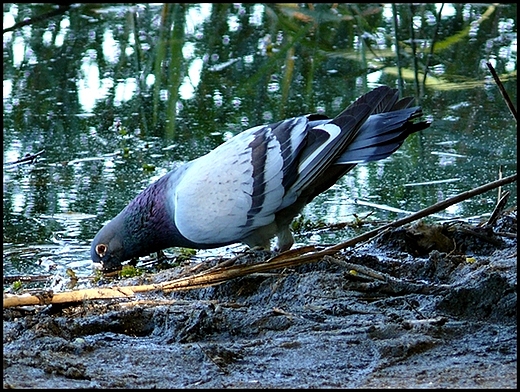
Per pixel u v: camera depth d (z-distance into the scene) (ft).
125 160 47.19
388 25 64.54
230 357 24.29
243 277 31.12
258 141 32.89
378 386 21.54
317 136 31.99
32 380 21.88
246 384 22.07
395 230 35.40
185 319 27.40
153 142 49.47
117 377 22.65
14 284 33.40
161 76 57.98
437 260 32.40
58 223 40.22
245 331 26.96
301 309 28.37
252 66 58.95
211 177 32.81
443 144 48.57
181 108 53.78
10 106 53.83
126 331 27.63
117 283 33.24
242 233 32.91
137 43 60.13
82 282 34.42
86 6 67.26
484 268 31.19
